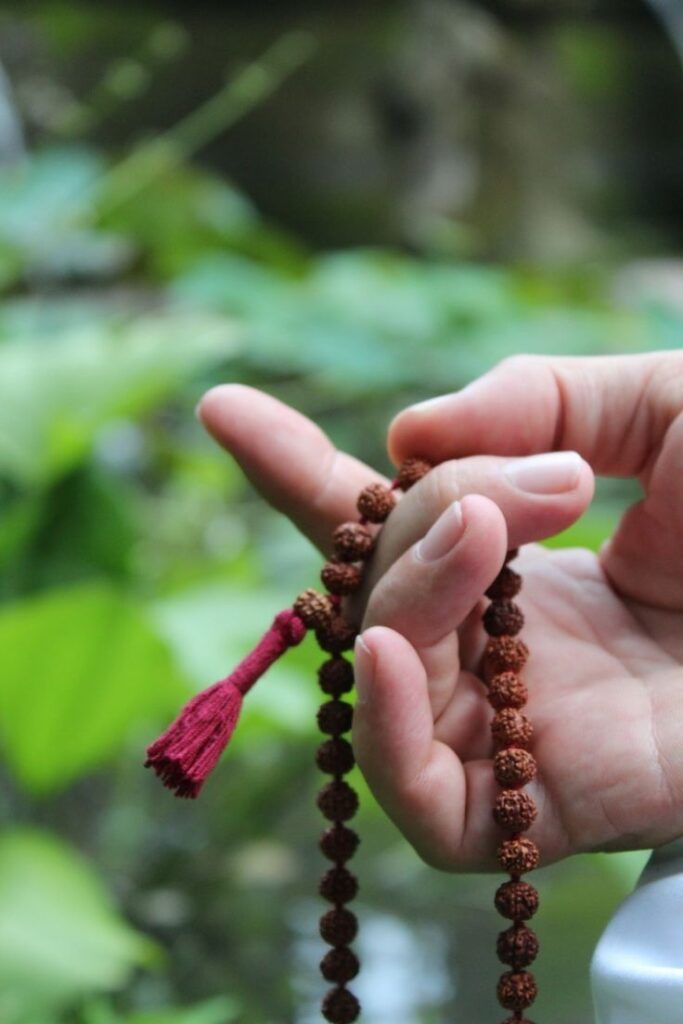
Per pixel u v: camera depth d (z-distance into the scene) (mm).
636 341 1344
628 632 535
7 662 754
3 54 1834
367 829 1096
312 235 2395
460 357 1247
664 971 476
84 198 1281
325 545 544
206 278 1302
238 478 1319
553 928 868
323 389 1411
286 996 802
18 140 1649
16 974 685
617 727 507
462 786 503
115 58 2043
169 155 1294
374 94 2336
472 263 2260
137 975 812
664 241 2561
